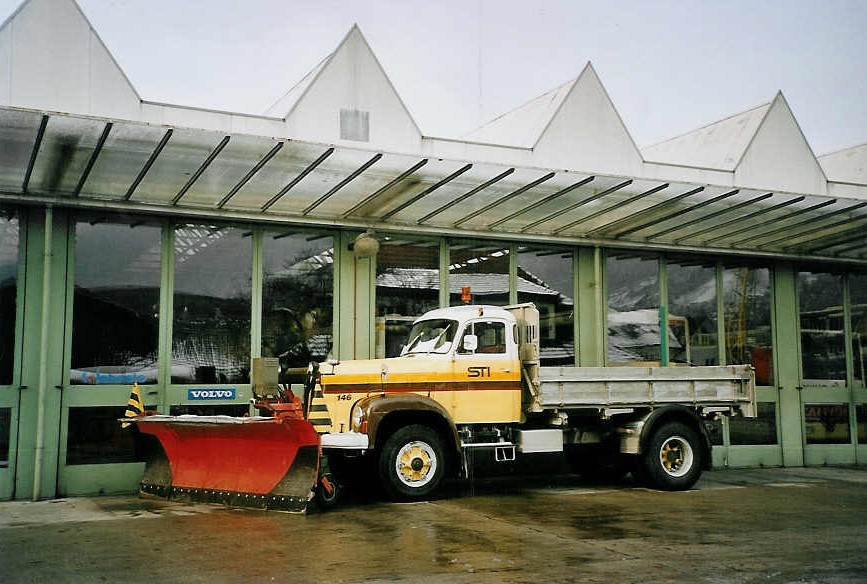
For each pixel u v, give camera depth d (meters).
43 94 10.21
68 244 10.39
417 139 12.13
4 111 7.66
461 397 10.20
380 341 12.08
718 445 13.92
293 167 9.54
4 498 9.80
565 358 13.16
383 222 12.05
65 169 9.38
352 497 9.88
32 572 6.06
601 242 13.40
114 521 8.18
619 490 10.84
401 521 8.14
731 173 13.70
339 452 9.45
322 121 11.58
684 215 12.24
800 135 14.27
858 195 14.56
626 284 13.74
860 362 15.22
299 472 8.68
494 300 12.86
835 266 15.29
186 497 9.39
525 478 12.25
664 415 10.95
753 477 12.64
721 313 14.27
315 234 11.85
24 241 10.21
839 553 6.76
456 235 12.56
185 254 11.03
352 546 6.90
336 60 11.76
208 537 7.31
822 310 15.08
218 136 8.48
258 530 7.64
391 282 12.25
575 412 10.88
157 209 10.70
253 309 11.32
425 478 9.61
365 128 11.84
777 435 14.35
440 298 12.49
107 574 5.98
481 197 11.05
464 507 9.15
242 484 9.07
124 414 10.46
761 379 14.43
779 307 14.70
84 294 10.42
